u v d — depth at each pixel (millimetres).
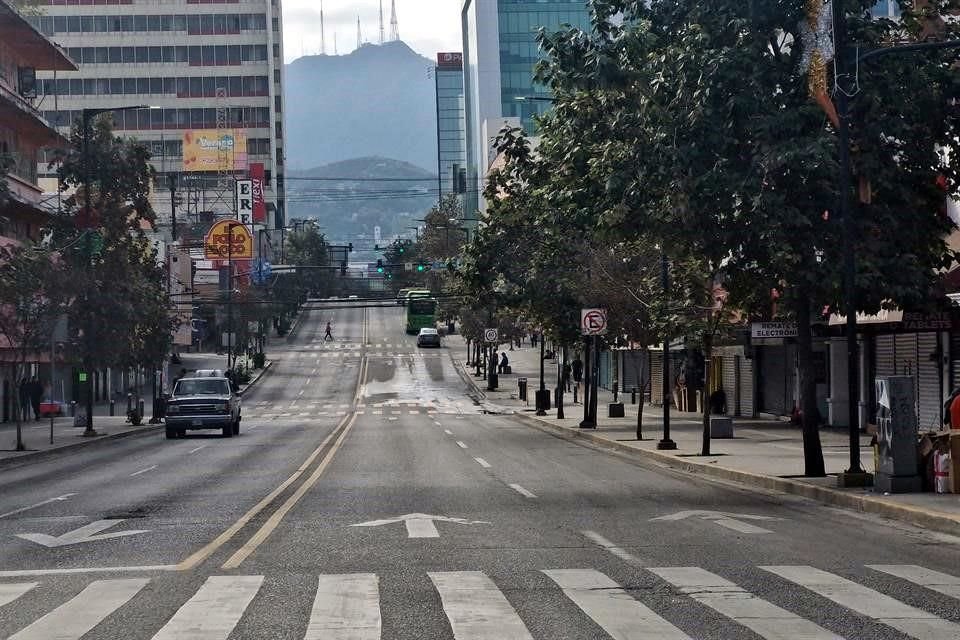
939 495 19500
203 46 167375
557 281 47812
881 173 21922
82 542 15883
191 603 10914
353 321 164125
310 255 177625
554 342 52281
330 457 34156
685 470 29266
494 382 92562
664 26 23281
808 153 20688
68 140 68562
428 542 15227
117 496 23016
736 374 56781
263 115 168125
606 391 90188
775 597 11070
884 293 22062
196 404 47375
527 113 145250
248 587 11797
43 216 64812
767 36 22328
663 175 21797
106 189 51844
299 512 19172
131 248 53344
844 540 15438
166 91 167000
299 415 71625
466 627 9719
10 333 40125
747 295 25719
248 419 66938
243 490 23656
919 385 36344
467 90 167875
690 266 31688
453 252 139500
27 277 40219
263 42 167875
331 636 9406
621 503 20609
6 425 59219
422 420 62875
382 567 13117
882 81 21922
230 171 150625
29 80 66188
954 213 31172
